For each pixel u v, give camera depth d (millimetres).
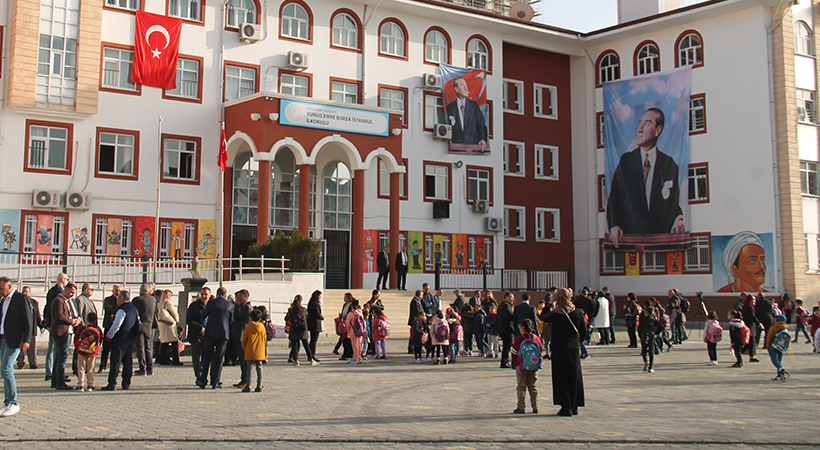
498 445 8789
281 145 30203
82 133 29078
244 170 32531
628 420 10547
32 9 28156
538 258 40625
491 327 20156
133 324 13648
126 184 29750
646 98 39000
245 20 33000
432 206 36625
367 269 34688
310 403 12031
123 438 8969
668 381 15375
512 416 10875
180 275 27672
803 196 35375
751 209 35594
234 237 32031
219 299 13906
